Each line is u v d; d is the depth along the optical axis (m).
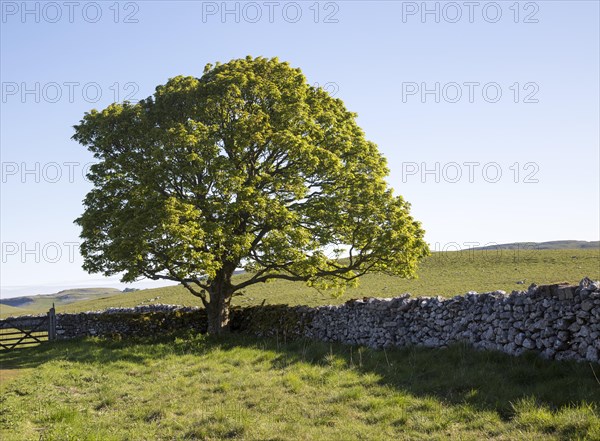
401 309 20.48
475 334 17.19
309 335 25.09
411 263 26.00
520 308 15.45
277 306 28.22
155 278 27.19
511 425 10.37
